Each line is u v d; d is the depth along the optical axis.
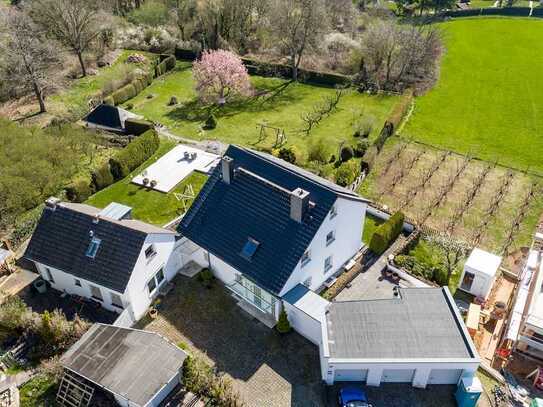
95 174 45.47
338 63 77.75
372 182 48.66
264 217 32.44
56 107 62.94
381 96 68.31
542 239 39.16
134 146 49.28
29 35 62.97
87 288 32.09
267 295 31.41
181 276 35.75
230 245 32.78
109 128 55.62
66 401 26.03
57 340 29.17
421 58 72.75
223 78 63.66
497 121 62.19
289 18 70.88
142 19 86.88
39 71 59.66
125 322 31.11
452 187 47.94
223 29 83.25
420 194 46.81
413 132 59.06
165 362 26.83
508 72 77.25
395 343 27.55
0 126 45.69
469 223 43.03
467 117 63.25
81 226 32.31
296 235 30.77
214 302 33.66
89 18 72.62
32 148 44.00
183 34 85.56
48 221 33.12
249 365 29.41
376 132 58.25
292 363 29.52
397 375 27.98
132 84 67.56
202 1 81.44
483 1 120.00
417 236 39.44
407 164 51.78
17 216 41.12
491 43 90.19
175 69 77.88
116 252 30.89
